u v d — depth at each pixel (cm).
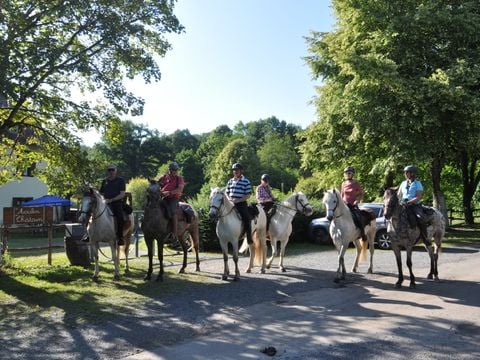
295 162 8756
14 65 1087
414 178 1112
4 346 662
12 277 1158
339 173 2733
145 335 708
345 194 1218
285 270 1300
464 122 2081
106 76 1327
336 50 2322
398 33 2142
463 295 975
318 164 2795
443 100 2012
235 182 1172
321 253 1741
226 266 1154
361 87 2197
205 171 8119
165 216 1109
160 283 1095
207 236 1814
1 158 1557
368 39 2320
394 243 1068
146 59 1345
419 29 2164
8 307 873
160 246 1120
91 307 870
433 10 2175
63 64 1237
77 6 1216
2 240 1372
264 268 1261
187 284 1085
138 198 4053
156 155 8875
